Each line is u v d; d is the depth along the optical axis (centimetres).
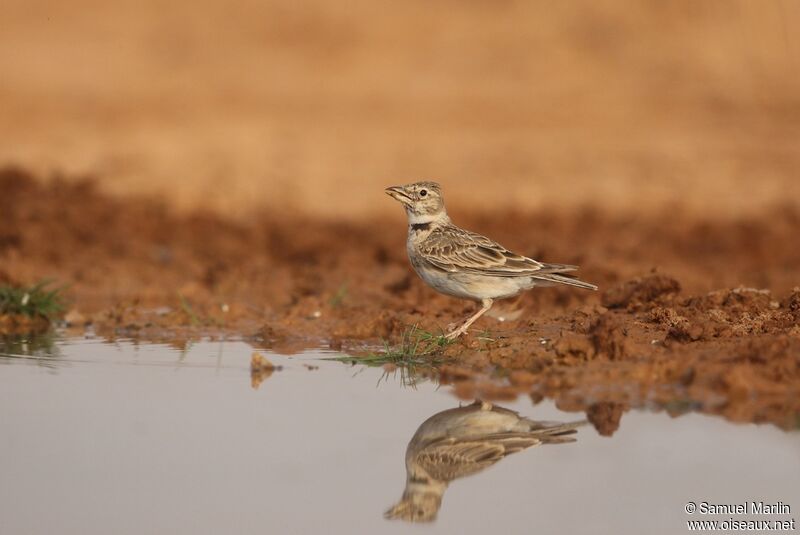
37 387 1040
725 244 1866
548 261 1565
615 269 1493
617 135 2823
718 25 3628
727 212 2142
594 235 1952
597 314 1209
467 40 3738
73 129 2797
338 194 2292
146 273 1641
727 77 3309
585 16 3791
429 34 3797
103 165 2442
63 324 1333
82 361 1138
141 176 2364
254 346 1208
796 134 2823
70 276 1605
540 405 957
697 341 1058
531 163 2556
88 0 4184
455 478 823
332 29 3825
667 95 3206
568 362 1034
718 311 1143
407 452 873
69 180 2134
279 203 2200
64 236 1802
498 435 900
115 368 1108
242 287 1549
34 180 2066
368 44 3731
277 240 1903
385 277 1614
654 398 952
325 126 2922
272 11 3966
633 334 1111
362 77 3441
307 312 1345
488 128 2906
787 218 2078
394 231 1962
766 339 989
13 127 2775
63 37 3797
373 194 2303
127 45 3734
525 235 1925
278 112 3061
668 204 2203
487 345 1124
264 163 2536
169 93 3247
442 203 1234
